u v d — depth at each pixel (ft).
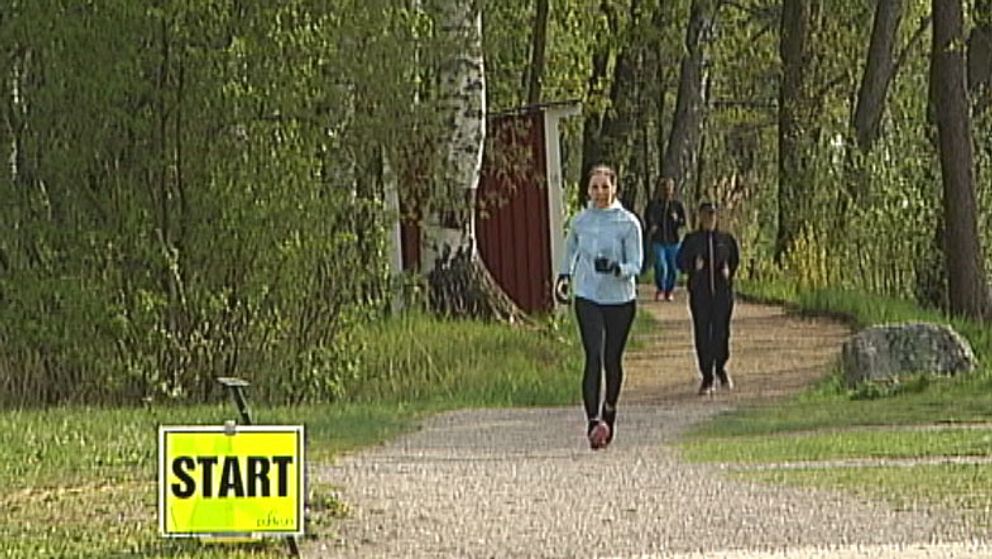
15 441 147.23
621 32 397.60
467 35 247.91
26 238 187.62
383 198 225.15
